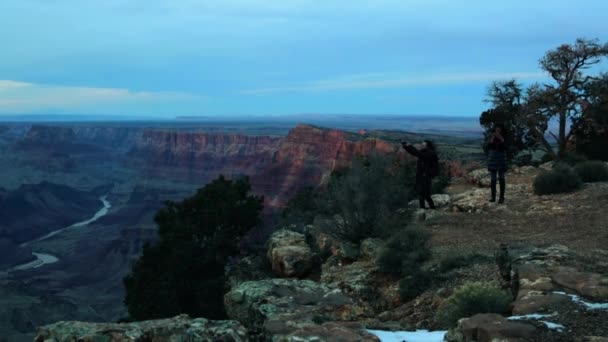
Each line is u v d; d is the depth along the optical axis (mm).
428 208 17594
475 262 10961
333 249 15539
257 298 8961
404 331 7719
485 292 7953
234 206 31656
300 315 7879
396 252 11836
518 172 25578
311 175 175875
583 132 32719
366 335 6562
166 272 28953
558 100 31609
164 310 27062
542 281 8250
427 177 17219
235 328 6688
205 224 31312
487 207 16953
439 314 8586
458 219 15828
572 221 13844
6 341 91750
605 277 8086
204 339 6340
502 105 34344
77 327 6457
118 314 118812
